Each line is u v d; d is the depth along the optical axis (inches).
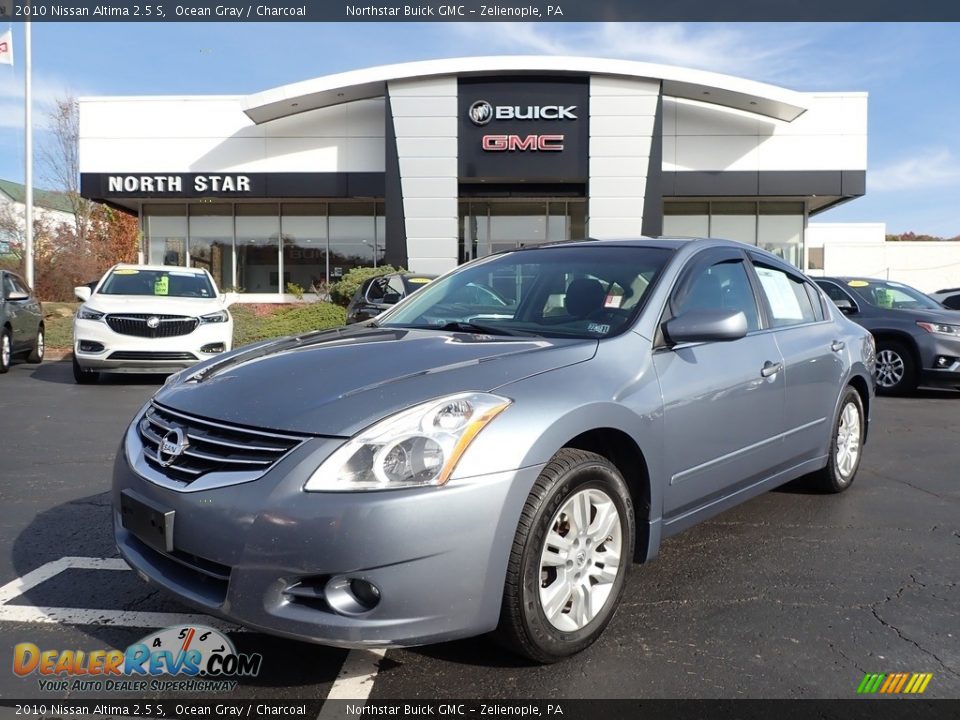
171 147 824.9
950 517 177.3
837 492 195.0
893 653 111.7
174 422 108.3
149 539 103.3
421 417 96.1
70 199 1384.1
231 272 885.8
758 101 761.0
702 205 866.8
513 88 769.6
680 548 155.9
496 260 166.7
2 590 133.6
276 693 101.2
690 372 130.8
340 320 667.4
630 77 754.8
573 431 104.9
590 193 772.0
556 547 104.8
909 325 369.1
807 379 167.3
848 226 1595.7
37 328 522.6
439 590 92.6
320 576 91.8
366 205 878.4
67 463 227.0
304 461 93.2
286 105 782.5
